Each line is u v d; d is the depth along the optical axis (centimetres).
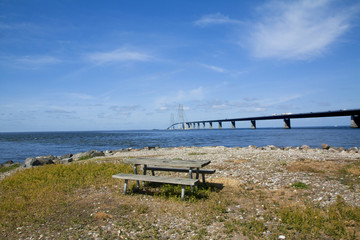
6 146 5903
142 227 546
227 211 629
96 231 532
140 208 657
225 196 754
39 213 647
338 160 1294
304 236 482
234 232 511
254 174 1041
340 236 479
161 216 609
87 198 768
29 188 910
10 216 631
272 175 1008
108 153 3098
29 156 3716
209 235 500
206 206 668
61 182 976
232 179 962
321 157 1451
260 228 509
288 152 1933
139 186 884
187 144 5338
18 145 6234
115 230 535
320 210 620
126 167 1258
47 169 1261
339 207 610
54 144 6431
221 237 490
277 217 584
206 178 1012
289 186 842
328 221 547
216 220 573
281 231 508
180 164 770
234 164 1305
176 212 629
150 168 945
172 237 497
